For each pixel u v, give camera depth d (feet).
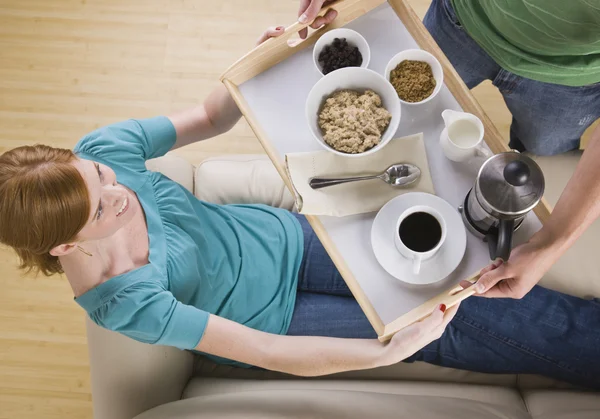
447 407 4.45
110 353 4.50
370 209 4.01
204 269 4.39
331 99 4.07
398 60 4.15
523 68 4.17
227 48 7.43
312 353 4.08
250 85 4.27
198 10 7.55
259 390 4.69
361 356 3.98
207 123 4.73
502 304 4.81
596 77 4.02
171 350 4.73
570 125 4.91
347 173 4.04
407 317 3.81
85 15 7.61
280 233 4.94
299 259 4.96
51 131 7.33
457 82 4.08
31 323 6.79
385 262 3.89
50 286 6.88
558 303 4.82
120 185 4.02
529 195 3.46
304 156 4.04
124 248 4.03
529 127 5.21
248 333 4.13
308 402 4.37
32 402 6.61
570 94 4.54
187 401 4.40
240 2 7.54
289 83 4.27
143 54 7.48
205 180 5.42
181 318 3.99
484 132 3.98
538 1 3.45
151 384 4.56
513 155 3.59
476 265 3.89
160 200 4.31
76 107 7.39
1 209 3.41
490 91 7.05
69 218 3.44
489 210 3.55
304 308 4.93
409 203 3.99
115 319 3.96
